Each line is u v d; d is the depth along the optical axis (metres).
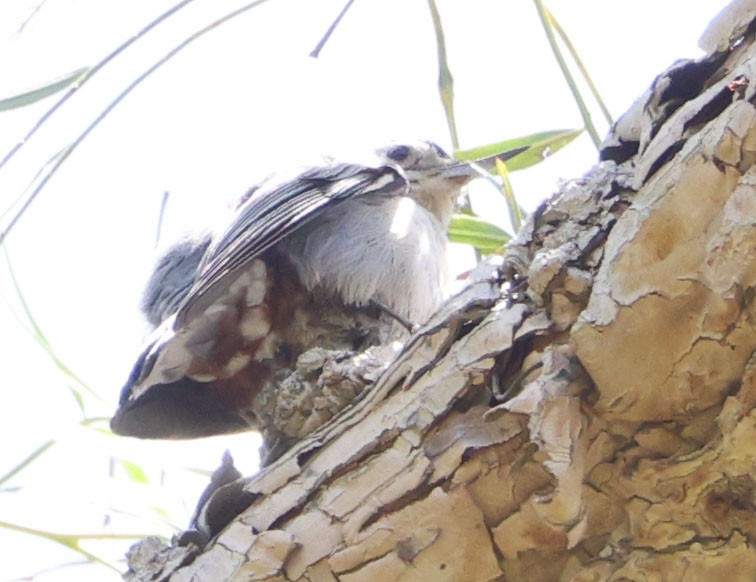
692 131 4.61
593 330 4.57
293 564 4.96
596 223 4.93
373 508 4.87
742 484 4.69
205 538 5.33
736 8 4.75
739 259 4.33
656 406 4.68
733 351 4.51
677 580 4.78
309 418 6.25
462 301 5.15
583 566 4.82
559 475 4.58
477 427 4.80
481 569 4.83
